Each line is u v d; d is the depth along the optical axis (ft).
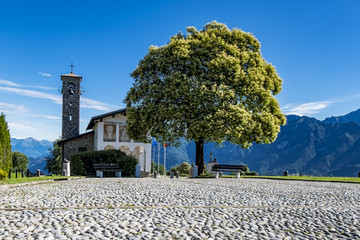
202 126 89.76
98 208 28.91
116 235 19.72
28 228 20.79
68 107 152.46
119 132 124.77
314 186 62.34
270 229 22.09
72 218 23.93
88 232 20.29
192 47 100.12
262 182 71.05
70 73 159.12
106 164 90.63
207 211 28.27
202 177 92.43
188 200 35.24
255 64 103.35
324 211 29.48
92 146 135.95
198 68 97.30
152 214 26.21
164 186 52.65
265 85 104.88
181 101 94.63
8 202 32.22
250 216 26.53
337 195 44.65
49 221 22.99
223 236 20.11
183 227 22.09
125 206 29.84
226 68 94.79
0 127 69.41
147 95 100.01
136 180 68.23
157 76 102.53
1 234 19.34
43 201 33.17
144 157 128.36
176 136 98.07
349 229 22.62
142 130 106.63
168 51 100.32
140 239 19.01
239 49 102.89
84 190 45.01
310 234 21.13
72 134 151.64
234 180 77.15
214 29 105.29
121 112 123.03
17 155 228.84
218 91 90.89
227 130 88.38
